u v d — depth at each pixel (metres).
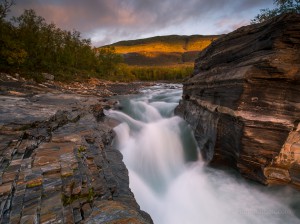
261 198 7.90
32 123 8.52
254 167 7.83
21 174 5.01
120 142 11.95
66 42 62.56
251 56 8.19
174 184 9.83
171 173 10.86
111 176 6.13
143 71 122.31
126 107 21.28
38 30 46.25
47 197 4.34
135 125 15.41
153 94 33.53
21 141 7.15
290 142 7.16
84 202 4.54
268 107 7.13
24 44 39.00
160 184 9.73
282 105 6.94
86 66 72.81
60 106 13.35
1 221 3.68
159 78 119.69
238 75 7.82
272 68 6.77
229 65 9.77
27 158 5.93
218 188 8.88
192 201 8.52
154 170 10.73
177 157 12.38
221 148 9.28
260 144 7.39
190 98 15.08
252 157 7.66
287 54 6.75
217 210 7.92
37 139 7.57
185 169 11.16
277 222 7.14
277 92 6.98
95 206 4.23
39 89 25.06
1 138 7.05
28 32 43.25
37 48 44.78
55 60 54.41
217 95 9.84
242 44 9.30
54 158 5.95
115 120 15.38
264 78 7.04
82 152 6.77
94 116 13.16
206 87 11.59
